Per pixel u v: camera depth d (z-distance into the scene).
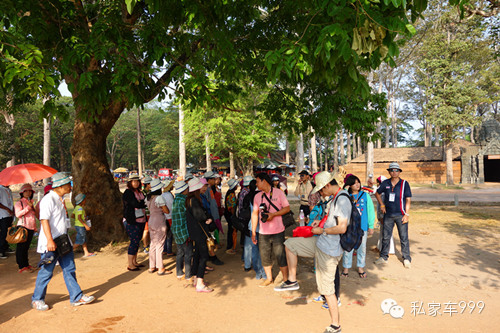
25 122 45.91
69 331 3.75
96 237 8.23
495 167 43.78
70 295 4.51
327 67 3.62
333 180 3.84
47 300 4.73
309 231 4.33
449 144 32.19
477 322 3.91
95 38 5.25
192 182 5.16
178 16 5.34
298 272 5.88
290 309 4.33
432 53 30.28
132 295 4.91
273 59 3.57
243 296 4.82
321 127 9.52
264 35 8.08
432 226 10.66
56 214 4.37
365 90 3.58
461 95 30.41
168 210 5.77
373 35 2.91
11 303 4.61
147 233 7.49
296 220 11.56
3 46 4.30
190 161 75.88
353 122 8.34
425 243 8.33
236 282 5.45
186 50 6.17
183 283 5.44
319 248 3.66
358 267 5.69
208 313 4.24
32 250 8.20
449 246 7.96
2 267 6.59
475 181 33.59
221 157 42.69
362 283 5.35
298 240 4.39
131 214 6.14
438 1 24.78
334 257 3.57
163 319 4.07
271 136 30.72
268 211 5.06
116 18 6.13
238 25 7.61
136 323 3.96
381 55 3.07
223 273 5.96
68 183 4.47
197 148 41.34
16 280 5.71
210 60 7.39
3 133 30.22
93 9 7.45
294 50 3.56
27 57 4.21
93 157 8.41
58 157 63.06
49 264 4.38
